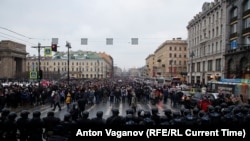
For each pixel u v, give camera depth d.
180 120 8.23
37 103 27.05
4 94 24.25
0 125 8.21
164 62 115.31
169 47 110.94
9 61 107.00
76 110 11.65
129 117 8.28
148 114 8.61
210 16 62.31
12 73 107.50
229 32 51.66
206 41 64.31
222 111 10.30
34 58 149.50
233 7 50.00
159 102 31.06
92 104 28.09
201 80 68.31
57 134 7.91
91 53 159.50
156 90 30.19
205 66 65.62
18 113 20.92
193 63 76.94
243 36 46.12
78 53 157.88
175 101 27.11
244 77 43.81
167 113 9.02
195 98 24.97
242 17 46.50
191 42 80.06
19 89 26.58
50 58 150.38
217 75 55.16
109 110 23.36
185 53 110.56
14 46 110.69
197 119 8.52
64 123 7.96
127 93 30.06
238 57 46.09
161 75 117.50
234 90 29.66
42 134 8.84
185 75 86.12
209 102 19.27
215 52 57.81
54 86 31.38
